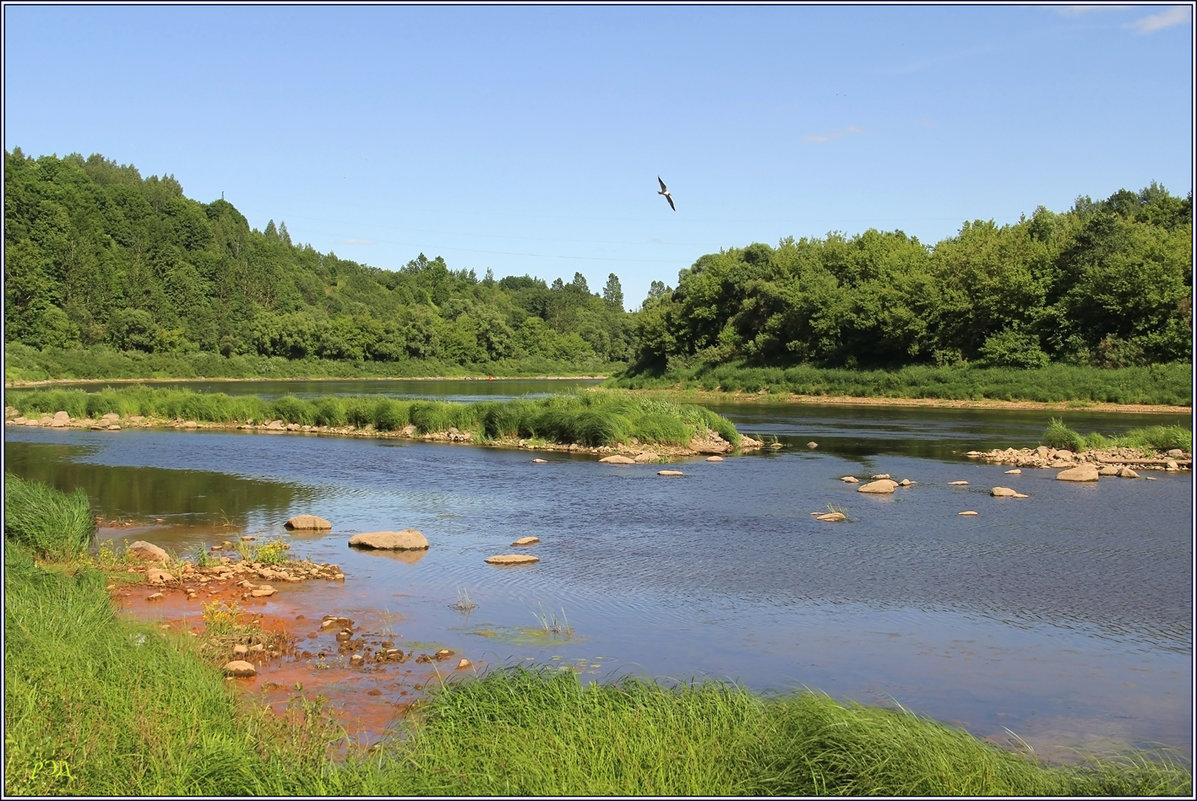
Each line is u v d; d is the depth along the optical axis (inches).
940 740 410.6
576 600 741.3
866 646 631.8
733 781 387.9
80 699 436.5
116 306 5270.7
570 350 7219.5
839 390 3567.9
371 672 565.0
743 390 3885.3
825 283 4018.2
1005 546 938.7
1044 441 1765.5
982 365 3314.5
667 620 687.7
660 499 1229.1
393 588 774.5
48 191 5930.1
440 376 6195.9
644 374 4692.4
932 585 790.5
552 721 431.5
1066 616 705.0
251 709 477.4
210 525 1045.2
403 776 384.5
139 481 1368.1
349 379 5679.1
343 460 1636.3
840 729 407.2
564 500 1222.3
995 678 573.3
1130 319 3073.3
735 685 497.0
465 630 657.6
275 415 2379.4
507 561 863.1
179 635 589.9
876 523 1059.9
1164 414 2596.0
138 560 848.3
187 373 5078.7
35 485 906.7
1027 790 386.0
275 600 733.3
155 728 415.5
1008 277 3312.0
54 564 798.5
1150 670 590.6
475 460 1643.7
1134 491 1283.2
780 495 1258.6
